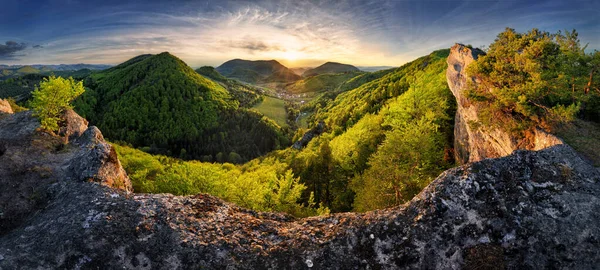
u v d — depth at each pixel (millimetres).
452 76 36375
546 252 8539
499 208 9523
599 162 13594
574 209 9164
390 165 27906
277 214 12133
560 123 17312
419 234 9398
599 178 9984
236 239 10266
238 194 29953
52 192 14602
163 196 12078
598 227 8625
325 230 10539
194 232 10336
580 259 8242
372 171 29828
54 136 26375
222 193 29391
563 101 19203
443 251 9039
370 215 10477
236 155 152750
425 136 28016
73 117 30375
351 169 42250
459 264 8812
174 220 10711
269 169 61375
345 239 9914
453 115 41188
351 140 49750
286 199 28062
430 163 28906
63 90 28203
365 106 92688
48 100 27375
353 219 10578
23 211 13773
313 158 45188
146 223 10453
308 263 9367
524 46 20641
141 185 33438
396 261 9125
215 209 11836
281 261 9469
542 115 18188
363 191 30875
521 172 10328
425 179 27531
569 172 10164
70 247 9570
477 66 23016
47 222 11227
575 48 19391
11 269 9008
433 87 46969
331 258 9461
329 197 42562
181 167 31750
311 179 44031
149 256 9438
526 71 19062
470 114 28984
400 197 27578
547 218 9117
